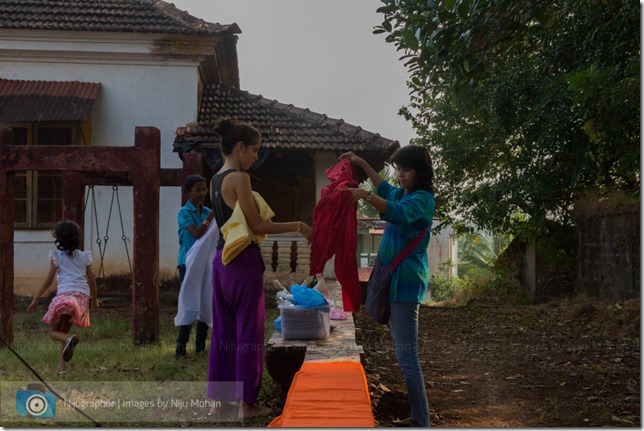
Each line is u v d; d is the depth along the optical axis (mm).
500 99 14336
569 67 13414
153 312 8742
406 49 6969
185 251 7852
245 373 5117
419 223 4605
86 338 9477
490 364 8312
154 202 8812
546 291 18172
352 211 4902
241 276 5090
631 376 7465
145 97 15070
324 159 15094
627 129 11164
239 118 15430
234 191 5086
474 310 14531
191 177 7875
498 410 6016
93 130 14938
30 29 14367
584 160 14398
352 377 4578
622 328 11180
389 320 4746
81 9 15312
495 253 30812
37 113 13648
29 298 14359
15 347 8438
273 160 16781
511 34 6844
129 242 14992
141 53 14914
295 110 15891
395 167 4730
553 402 6281
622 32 10812
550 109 13875
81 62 14938
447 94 7375
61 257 7473
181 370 6875
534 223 16766
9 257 8688
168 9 15625
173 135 15078
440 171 18516
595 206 15234
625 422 5586
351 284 4988
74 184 10484
